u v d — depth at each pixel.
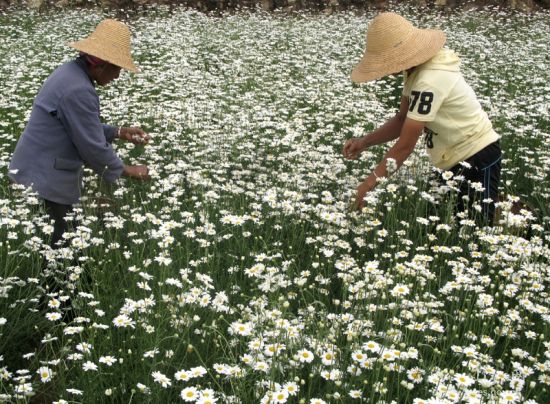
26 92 7.34
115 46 3.80
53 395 2.72
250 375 2.53
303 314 2.95
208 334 2.86
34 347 3.07
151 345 2.73
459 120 4.08
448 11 15.78
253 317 2.71
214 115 6.52
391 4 16.03
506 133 6.09
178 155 5.31
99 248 3.65
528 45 11.05
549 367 2.53
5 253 3.51
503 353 2.72
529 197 5.02
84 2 14.98
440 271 3.42
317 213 3.96
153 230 3.53
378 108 6.75
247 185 4.48
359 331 2.69
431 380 2.38
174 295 3.01
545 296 3.15
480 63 9.56
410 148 3.98
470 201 4.29
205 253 3.57
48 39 10.94
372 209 3.80
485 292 3.27
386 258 3.73
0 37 11.58
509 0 15.74
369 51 4.02
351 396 2.37
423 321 2.89
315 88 7.61
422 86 3.90
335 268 3.66
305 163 4.89
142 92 7.34
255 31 12.09
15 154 3.91
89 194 4.33
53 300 2.87
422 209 4.20
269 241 3.97
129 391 2.59
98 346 2.85
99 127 3.86
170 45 10.34
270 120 6.23
